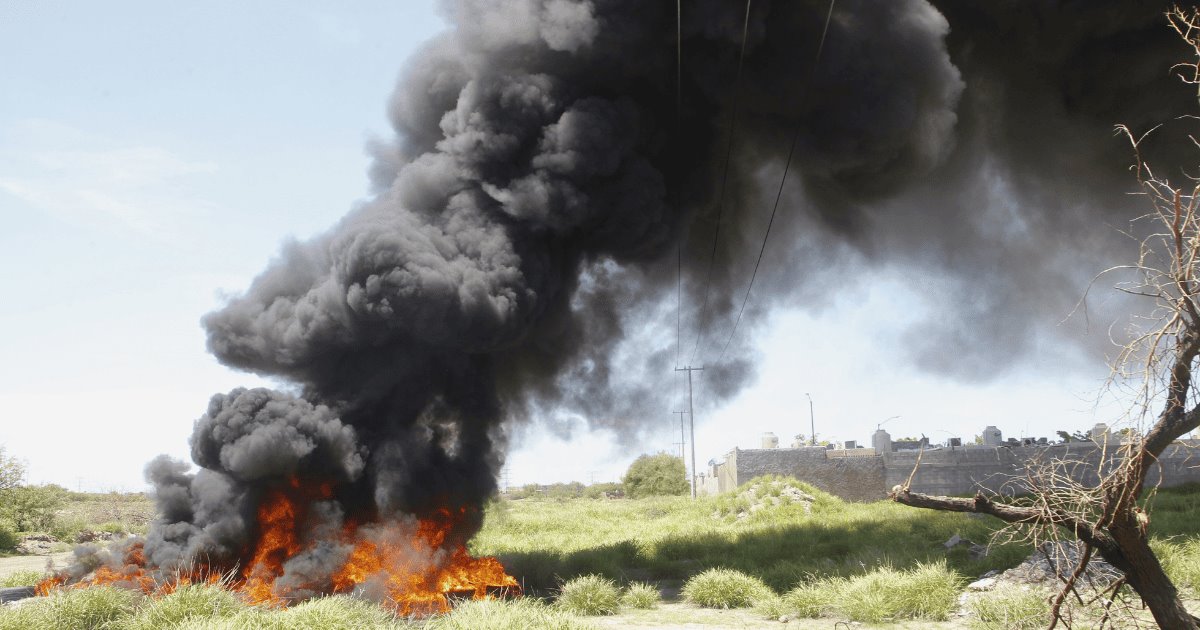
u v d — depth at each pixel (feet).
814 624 34.58
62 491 165.68
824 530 68.54
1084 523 16.96
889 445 141.08
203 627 29.30
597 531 96.99
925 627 31.78
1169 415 15.44
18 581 54.44
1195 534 43.29
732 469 148.77
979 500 17.69
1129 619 25.02
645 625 36.55
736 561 54.13
